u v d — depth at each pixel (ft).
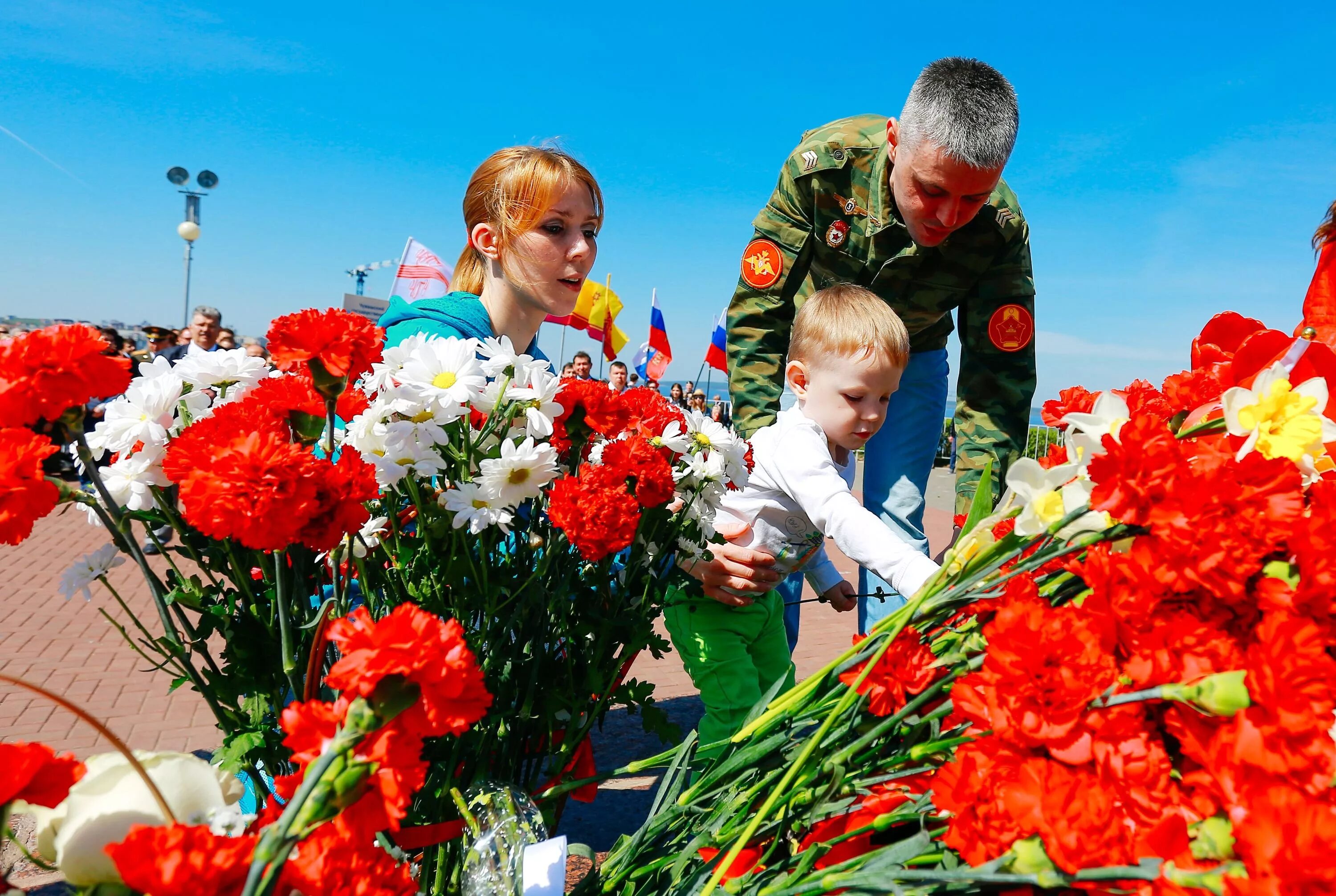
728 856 3.35
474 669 2.49
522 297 7.16
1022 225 9.71
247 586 3.80
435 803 4.04
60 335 3.19
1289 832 2.13
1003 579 3.23
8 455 2.93
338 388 3.83
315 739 2.47
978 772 2.80
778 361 10.37
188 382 3.99
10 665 13.42
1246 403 3.09
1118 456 2.77
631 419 5.02
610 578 4.94
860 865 3.06
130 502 3.61
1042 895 2.71
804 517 8.05
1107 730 2.66
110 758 2.71
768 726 3.86
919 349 10.92
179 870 2.03
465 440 4.21
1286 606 2.69
